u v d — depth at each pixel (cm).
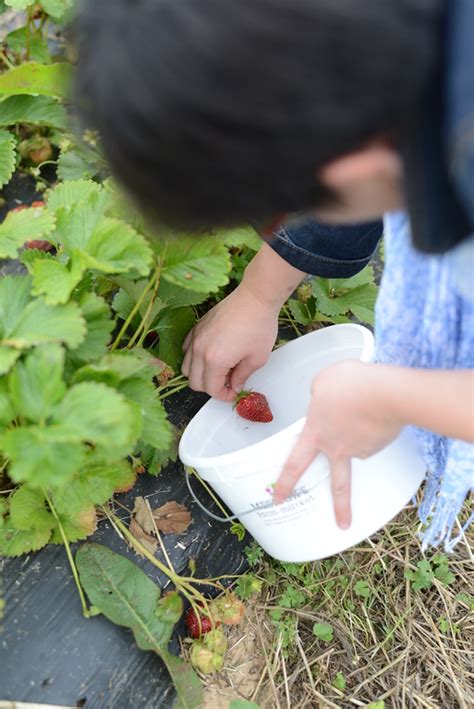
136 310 139
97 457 120
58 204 139
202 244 127
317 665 148
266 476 121
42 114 175
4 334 118
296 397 150
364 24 59
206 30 60
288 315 179
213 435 145
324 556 134
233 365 143
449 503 134
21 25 208
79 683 132
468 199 66
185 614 145
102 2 64
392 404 100
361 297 173
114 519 146
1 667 130
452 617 157
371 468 126
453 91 61
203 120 62
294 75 60
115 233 120
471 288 90
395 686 147
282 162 64
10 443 106
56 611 136
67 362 121
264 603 153
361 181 69
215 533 154
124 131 65
